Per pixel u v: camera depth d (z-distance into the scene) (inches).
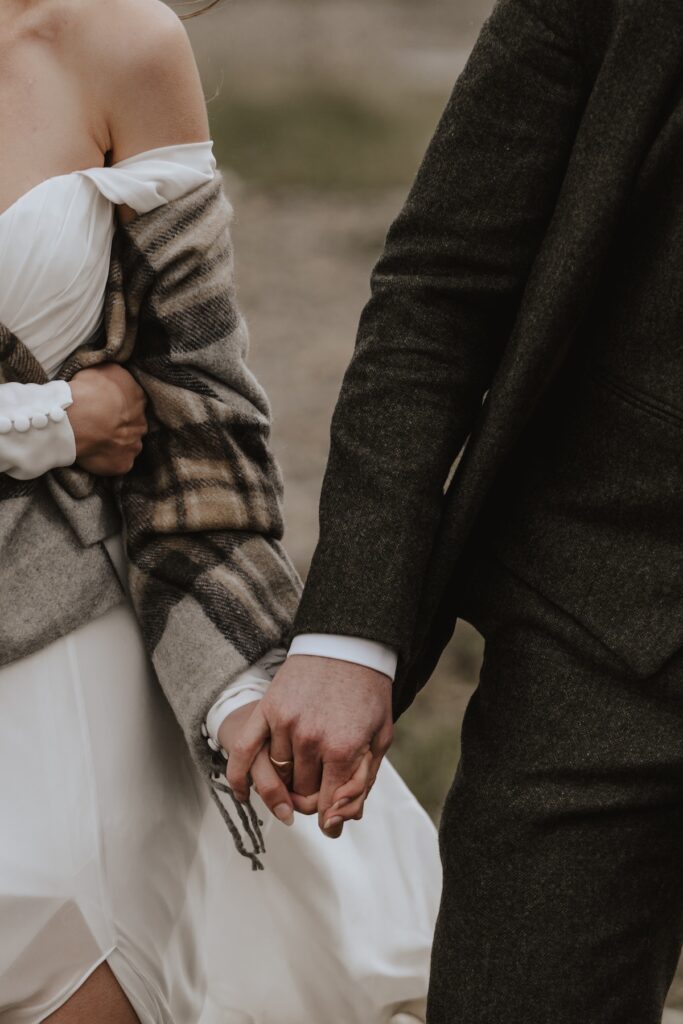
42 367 92.2
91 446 93.0
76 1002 93.9
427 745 171.5
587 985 81.8
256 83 574.9
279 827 114.7
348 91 573.3
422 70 634.8
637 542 81.4
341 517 85.4
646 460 80.1
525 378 81.7
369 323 87.4
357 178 490.0
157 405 95.5
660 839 82.0
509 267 84.1
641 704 81.5
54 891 91.7
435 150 85.0
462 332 85.6
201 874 103.9
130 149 93.7
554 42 81.4
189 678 93.4
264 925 116.6
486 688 87.4
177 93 94.3
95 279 92.7
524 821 83.1
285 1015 117.2
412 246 85.8
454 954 85.3
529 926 82.6
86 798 93.2
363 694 84.6
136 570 95.5
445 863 87.3
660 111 78.0
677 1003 133.5
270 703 85.6
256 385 98.7
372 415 85.8
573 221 79.4
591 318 83.0
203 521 94.9
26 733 92.4
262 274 393.4
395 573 84.0
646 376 80.0
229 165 495.5
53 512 94.3
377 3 701.9
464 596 88.8
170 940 99.0
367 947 116.6
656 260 79.0
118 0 94.3
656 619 80.0
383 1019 117.2
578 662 83.4
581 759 81.9
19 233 89.8
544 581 83.8
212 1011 117.2
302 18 654.5
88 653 94.8
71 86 92.9
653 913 82.4
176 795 99.7
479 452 83.6
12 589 91.7
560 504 83.8
